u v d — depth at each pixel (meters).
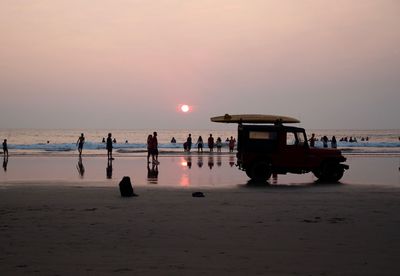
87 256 7.65
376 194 16.02
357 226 10.23
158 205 13.19
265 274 6.69
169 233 9.45
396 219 11.09
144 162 33.03
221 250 8.09
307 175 24.73
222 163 32.28
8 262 7.29
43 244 8.49
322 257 7.64
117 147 62.91
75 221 10.74
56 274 6.64
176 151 51.19
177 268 6.97
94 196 15.11
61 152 48.25
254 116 23.22
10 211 12.12
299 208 12.76
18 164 30.72
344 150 56.19
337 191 16.91
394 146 69.69
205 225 10.30
